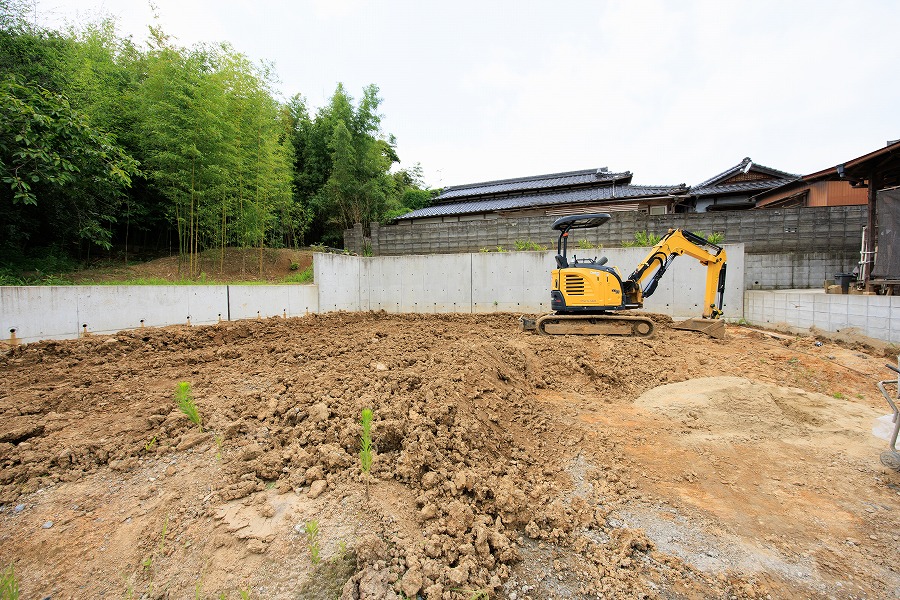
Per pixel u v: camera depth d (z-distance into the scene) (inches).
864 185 306.0
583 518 96.8
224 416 135.0
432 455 108.3
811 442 136.8
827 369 203.2
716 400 160.2
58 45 339.0
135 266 414.0
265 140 415.8
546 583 77.2
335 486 98.9
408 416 126.7
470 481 100.0
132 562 76.7
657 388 185.5
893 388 182.7
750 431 144.0
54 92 279.3
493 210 613.3
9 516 89.1
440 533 85.3
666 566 81.8
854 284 285.3
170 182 356.5
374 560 75.7
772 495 107.7
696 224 410.3
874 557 84.4
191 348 236.8
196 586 70.3
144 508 92.3
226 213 404.2
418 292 439.2
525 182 790.5
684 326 286.8
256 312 319.0
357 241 516.7
